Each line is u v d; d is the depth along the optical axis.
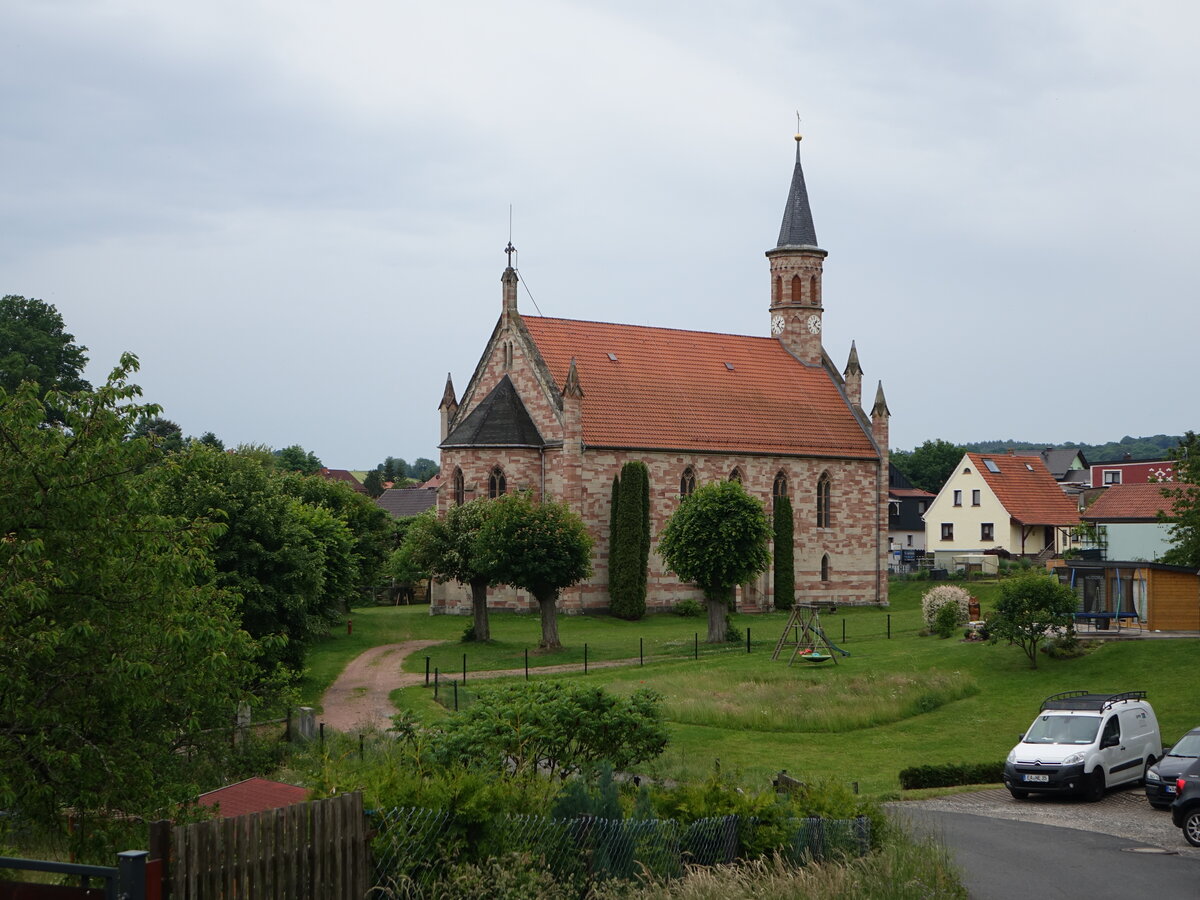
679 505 76.44
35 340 86.00
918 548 145.75
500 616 80.81
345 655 65.25
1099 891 24.33
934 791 37.62
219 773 28.38
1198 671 51.00
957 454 181.12
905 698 49.88
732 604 86.50
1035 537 116.94
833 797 24.25
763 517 69.56
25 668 19.98
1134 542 78.12
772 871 20.44
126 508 22.16
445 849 17.17
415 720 27.89
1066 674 53.19
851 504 93.25
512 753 24.61
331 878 15.64
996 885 24.78
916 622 79.81
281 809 15.09
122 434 21.95
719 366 93.06
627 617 80.56
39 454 21.22
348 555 66.75
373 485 194.75
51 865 13.66
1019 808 35.09
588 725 27.39
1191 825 29.03
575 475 80.25
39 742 20.25
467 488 81.69
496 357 86.12
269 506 48.97
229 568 47.47
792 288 98.50
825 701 49.34
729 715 47.50
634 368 88.25
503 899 16.72
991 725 47.28
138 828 21.16
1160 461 116.94
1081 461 164.12
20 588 19.23
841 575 92.50
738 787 25.67
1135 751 38.19
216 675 23.12
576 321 88.94
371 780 17.64
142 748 21.88
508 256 85.75
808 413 93.69
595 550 81.88
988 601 86.25
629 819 19.89
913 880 21.03
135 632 21.59
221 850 14.27
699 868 19.58
